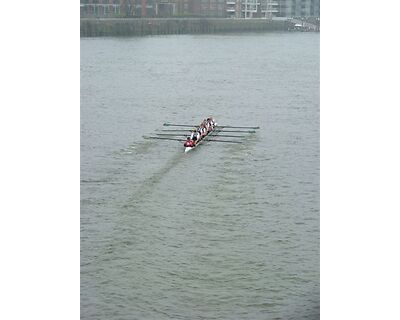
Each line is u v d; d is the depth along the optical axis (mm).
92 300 18250
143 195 24531
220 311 17984
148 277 19281
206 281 19062
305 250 20453
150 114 33375
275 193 24844
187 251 20672
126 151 29266
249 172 26922
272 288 18719
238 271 19500
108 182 25703
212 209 23531
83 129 31062
